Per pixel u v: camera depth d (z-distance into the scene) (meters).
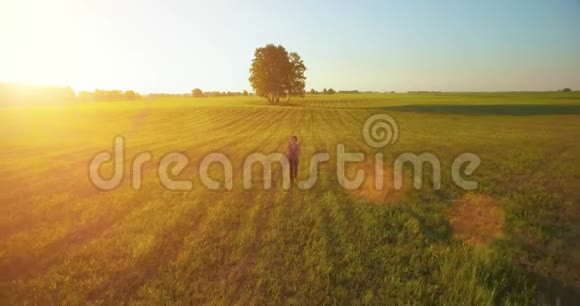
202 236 8.32
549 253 7.14
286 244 7.84
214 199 11.71
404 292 5.81
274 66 96.19
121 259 7.15
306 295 5.80
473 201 11.02
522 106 72.75
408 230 8.52
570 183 13.15
